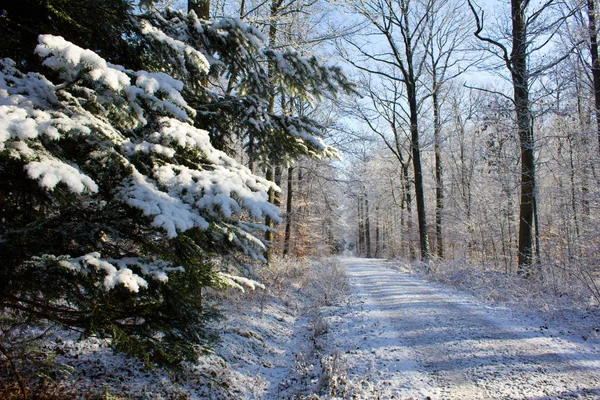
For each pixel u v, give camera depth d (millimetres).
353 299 11367
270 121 5918
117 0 4062
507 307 9078
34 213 3346
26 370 3574
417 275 17547
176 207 3178
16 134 2314
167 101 3523
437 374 4965
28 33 3828
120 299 3285
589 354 5508
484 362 5293
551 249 15867
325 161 16250
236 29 5383
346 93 6227
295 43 9977
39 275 2836
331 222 32781
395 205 34969
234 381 5574
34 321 3238
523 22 11664
